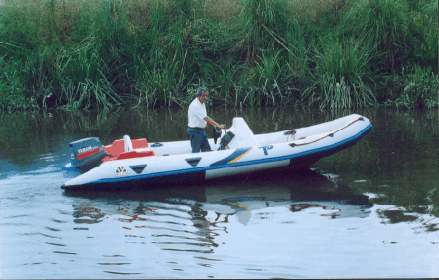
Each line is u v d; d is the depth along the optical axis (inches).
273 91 804.0
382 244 324.5
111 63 850.8
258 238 339.0
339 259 307.9
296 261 306.8
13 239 347.3
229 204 403.5
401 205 384.2
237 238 339.9
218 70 842.8
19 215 388.2
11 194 431.5
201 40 837.8
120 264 309.4
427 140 561.9
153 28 844.6
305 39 840.9
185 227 360.5
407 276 287.4
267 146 469.4
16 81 838.5
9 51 875.4
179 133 636.7
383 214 369.4
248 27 823.7
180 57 836.0
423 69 789.2
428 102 755.4
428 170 459.5
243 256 314.3
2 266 310.5
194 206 401.7
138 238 344.5
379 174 456.4
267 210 387.5
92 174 440.8
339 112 739.4
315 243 328.8
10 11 875.4
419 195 402.0
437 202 386.3
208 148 483.5
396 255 310.2
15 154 553.9
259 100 799.7
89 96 824.3
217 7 861.8
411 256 308.5
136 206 405.4
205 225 363.3
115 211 394.6
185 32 838.5
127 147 485.4
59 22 877.8
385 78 807.1
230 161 459.5
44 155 546.3
